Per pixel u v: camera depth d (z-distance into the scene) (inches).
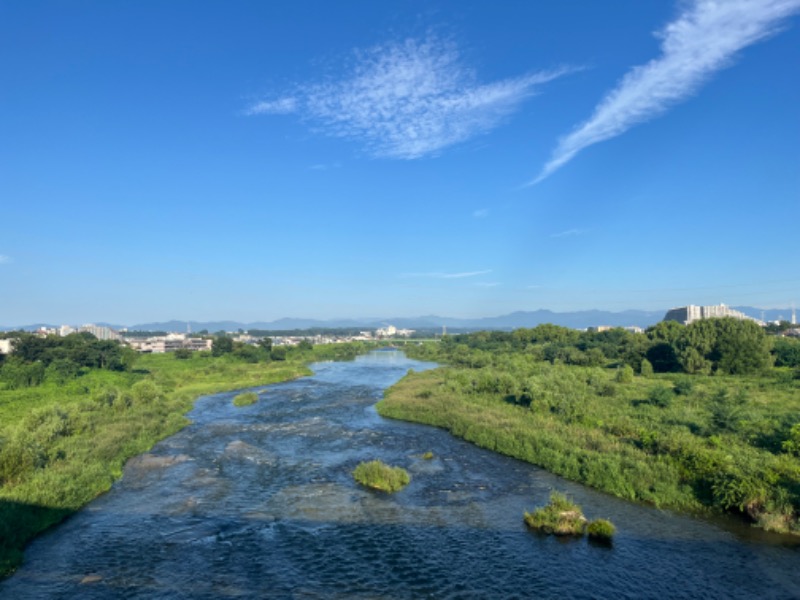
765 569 967.6
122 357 4156.0
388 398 2876.5
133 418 2150.6
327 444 1923.0
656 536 1108.5
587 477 1445.6
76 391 2913.4
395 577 948.0
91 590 901.8
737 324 3627.0
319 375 4729.3
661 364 3833.7
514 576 950.4
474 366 4512.8
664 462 1438.2
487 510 1264.8
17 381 3038.9
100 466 1503.4
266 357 5851.4
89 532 1146.0
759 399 2341.3
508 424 1982.0
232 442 1947.6
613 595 885.8
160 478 1519.4
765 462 1342.3
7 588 907.4
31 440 1493.6
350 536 1122.7
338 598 877.2
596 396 2476.6
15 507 1144.8
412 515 1235.2
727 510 1229.7
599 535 1104.2
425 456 1717.5
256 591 900.0
